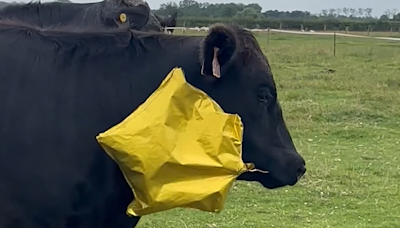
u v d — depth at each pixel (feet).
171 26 23.34
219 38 12.20
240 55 12.77
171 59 13.07
